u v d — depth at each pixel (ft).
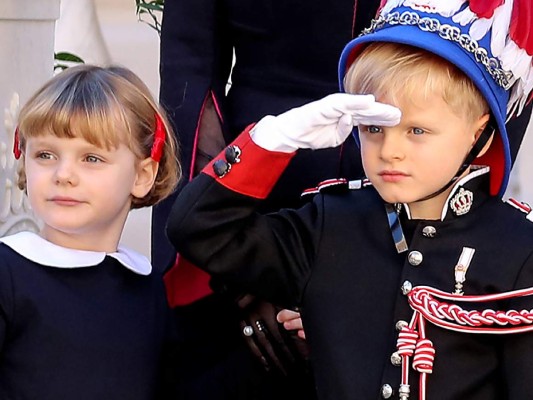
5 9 33.78
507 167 25.64
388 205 25.98
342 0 29.01
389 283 25.43
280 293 26.32
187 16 30.45
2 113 33.83
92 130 26.32
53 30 38.34
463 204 25.53
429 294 24.82
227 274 25.91
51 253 26.32
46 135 26.45
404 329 24.71
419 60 24.50
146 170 27.96
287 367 29.22
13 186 34.50
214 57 30.53
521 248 25.07
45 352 25.70
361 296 25.53
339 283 25.76
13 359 25.63
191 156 29.86
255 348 29.12
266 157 25.09
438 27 24.48
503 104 25.31
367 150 24.81
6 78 34.12
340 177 29.43
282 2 29.37
